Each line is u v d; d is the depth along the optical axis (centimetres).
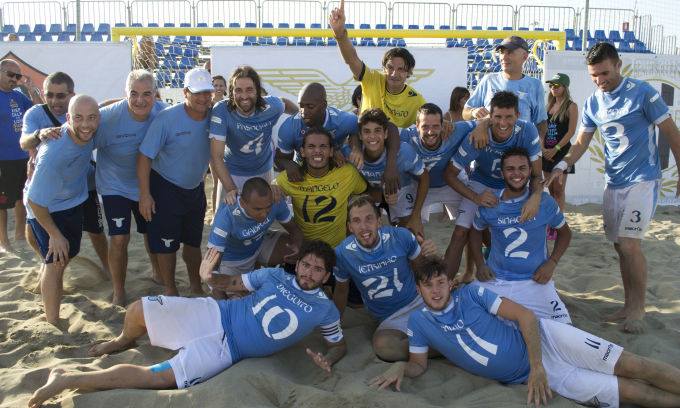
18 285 552
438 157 484
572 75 922
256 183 437
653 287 561
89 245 715
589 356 360
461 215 500
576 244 724
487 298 377
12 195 685
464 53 912
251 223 455
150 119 493
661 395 352
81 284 555
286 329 385
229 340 383
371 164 469
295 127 477
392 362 409
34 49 883
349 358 409
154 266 570
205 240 737
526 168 421
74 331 457
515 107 441
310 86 454
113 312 496
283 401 353
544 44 1195
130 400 343
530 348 361
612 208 493
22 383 369
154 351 418
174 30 1021
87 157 472
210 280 419
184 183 497
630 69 929
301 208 471
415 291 444
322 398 347
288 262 472
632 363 352
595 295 554
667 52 1430
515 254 440
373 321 481
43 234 469
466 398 356
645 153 473
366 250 419
